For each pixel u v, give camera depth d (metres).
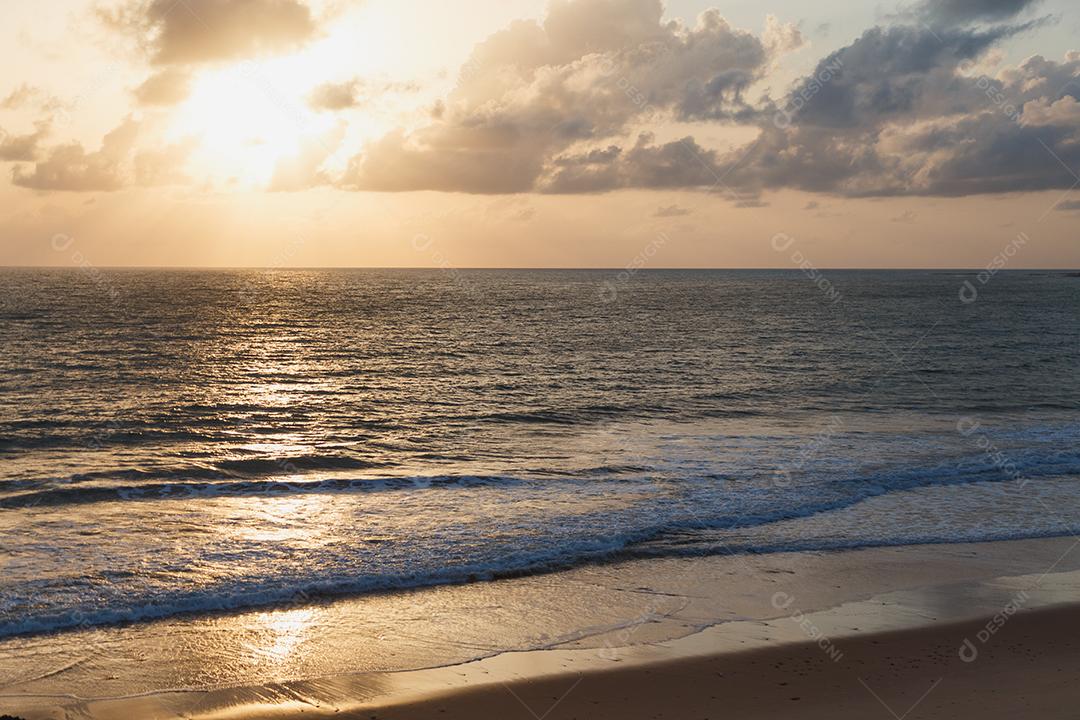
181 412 28.94
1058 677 9.88
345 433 25.97
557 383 36.44
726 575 13.59
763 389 35.50
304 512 16.78
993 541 15.68
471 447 23.95
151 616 11.41
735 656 10.44
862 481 19.75
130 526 15.57
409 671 9.87
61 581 12.52
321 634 10.97
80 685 9.30
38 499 17.47
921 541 15.62
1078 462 22.16
